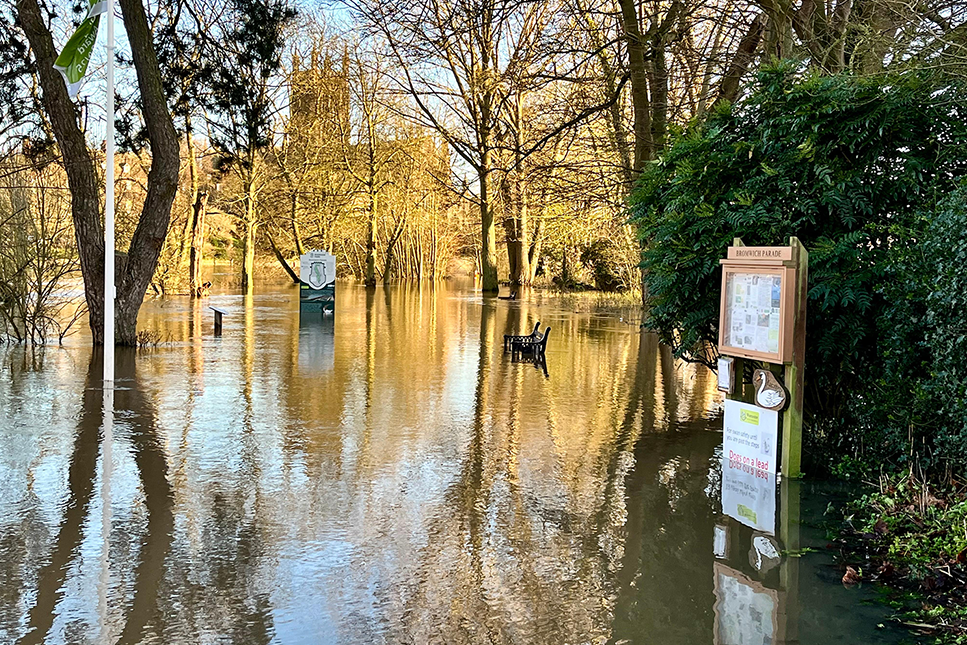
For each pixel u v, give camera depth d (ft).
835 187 24.38
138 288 51.26
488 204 125.39
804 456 25.12
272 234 141.79
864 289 23.58
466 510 20.01
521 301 107.24
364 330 65.77
